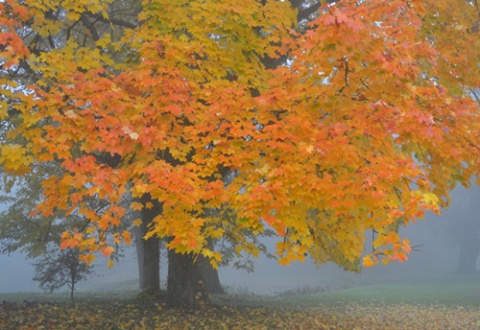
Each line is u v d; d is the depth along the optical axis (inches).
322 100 226.8
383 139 218.4
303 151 197.5
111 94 223.1
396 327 550.9
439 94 227.5
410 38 244.2
